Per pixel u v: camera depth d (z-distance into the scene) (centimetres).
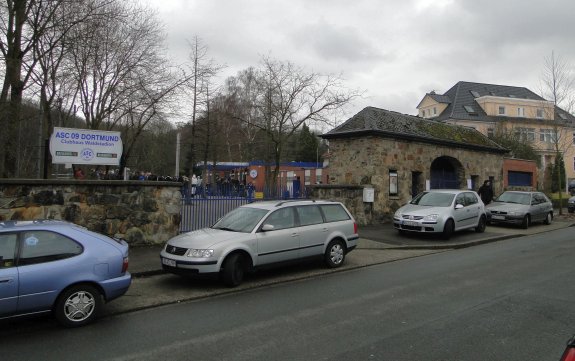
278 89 2366
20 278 521
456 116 5597
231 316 606
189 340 510
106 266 584
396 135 1742
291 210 906
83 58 1633
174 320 591
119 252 606
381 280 830
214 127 3142
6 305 512
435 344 482
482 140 2294
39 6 1210
